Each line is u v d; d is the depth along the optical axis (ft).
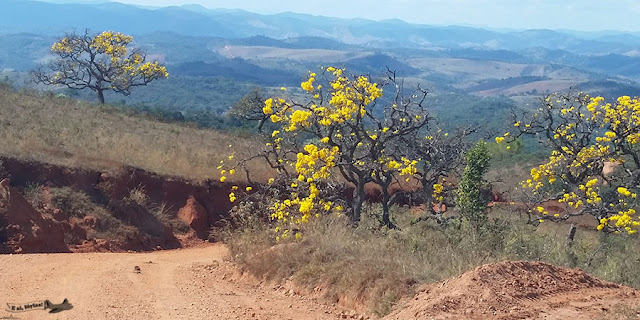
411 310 27.32
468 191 52.90
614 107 62.23
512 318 24.54
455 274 32.58
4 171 63.77
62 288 36.63
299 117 48.75
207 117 205.36
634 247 54.49
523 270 29.84
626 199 60.80
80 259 49.83
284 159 59.47
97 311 31.24
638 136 60.34
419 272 33.06
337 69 51.90
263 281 39.65
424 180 63.67
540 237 49.42
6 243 54.39
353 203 52.16
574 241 56.65
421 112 54.29
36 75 174.09
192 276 43.01
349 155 51.88
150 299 34.78
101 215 65.46
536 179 64.08
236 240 47.37
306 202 43.78
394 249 39.47
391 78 54.29
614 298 27.96
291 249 40.27
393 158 58.75
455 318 24.79
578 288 29.09
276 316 31.65
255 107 108.27
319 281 35.63
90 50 169.68
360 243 40.24
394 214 61.31
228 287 39.19
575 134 64.34
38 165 66.33
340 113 49.55
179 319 30.55
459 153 64.69
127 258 53.72
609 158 62.13
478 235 43.29
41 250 56.39
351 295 32.83
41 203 61.98
